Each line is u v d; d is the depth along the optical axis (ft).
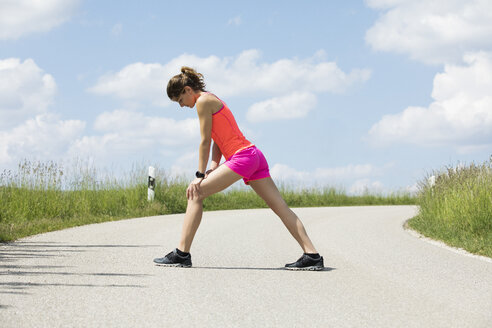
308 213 48.60
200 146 17.38
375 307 12.59
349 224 36.35
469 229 29.04
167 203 48.80
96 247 22.13
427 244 25.40
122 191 47.60
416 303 13.04
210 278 15.94
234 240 25.72
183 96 17.52
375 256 21.27
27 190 37.47
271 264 18.93
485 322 11.35
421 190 43.19
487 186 31.81
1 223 30.50
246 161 17.29
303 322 11.23
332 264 19.15
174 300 12.98
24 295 13.08
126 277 15.71
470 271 17.76
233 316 11.61
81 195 42.27
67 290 13.75
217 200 62.18
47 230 28.63
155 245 22.97
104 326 10.66
